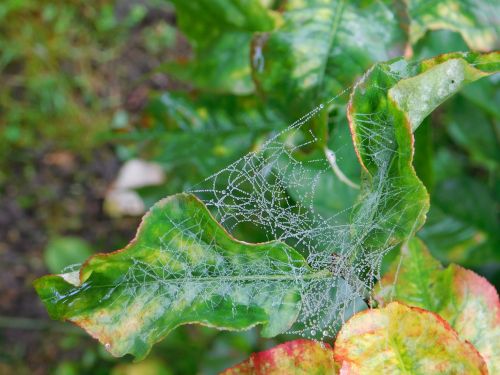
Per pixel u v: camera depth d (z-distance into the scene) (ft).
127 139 1.23
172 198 0.63
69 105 2.14
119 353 0.64
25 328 2.05
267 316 0.66
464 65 0.61
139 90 2.19
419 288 0.77
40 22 2.15
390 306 0.63
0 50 2.14
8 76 2.15
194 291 0.66
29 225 2.13
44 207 2.14
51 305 0.64
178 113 1.18
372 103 0.64
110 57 2.20
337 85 0.89
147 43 2.23
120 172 2.15
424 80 0.60
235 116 1.12
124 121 2.15
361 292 0.74
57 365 2.02
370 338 0.62
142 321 0.65
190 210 0.63
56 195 2.15
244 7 0.94
